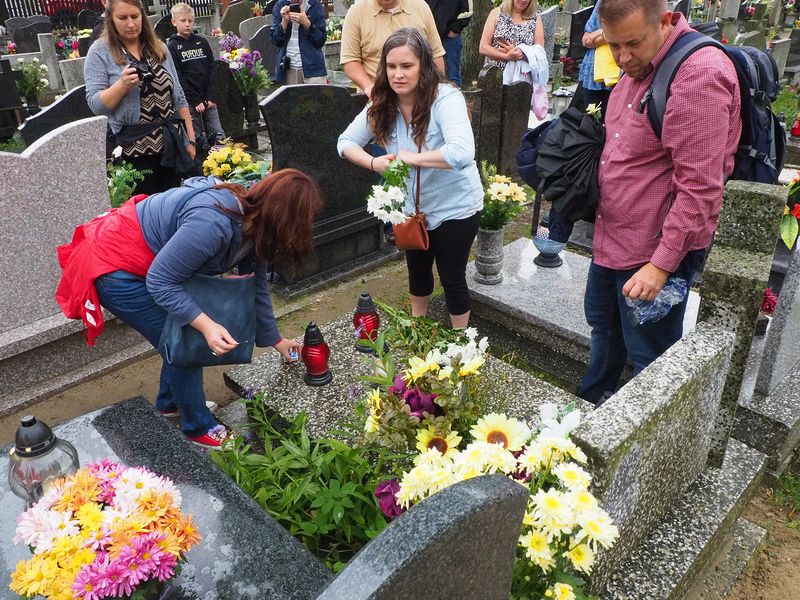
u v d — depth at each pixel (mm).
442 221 2932
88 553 1355
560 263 4016
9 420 3242
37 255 3295
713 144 1973
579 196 2393
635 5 1939
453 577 1109
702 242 2158
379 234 4906
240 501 1810
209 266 2334
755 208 1932
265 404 2674
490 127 5902
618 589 1812
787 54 10906
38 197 3213
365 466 2082
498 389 2699
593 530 1342
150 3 14875
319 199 2270
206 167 4629
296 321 4148
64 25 15578
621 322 2580
